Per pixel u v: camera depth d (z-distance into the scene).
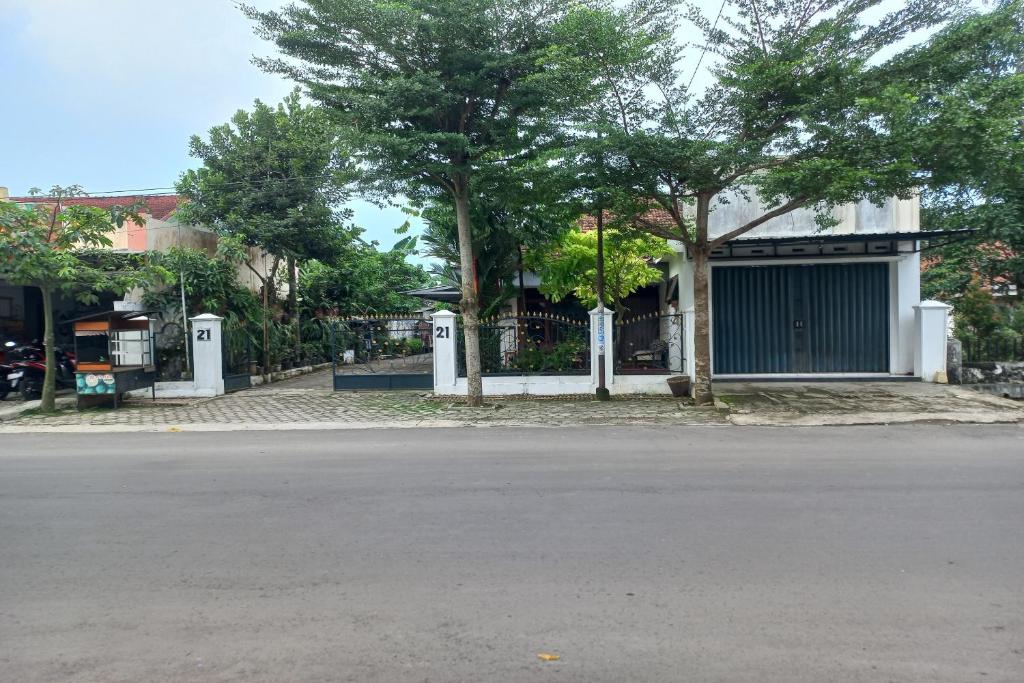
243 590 4.42
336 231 19.95
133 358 15.18
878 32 10.88
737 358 15.32
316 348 22.14
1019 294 17.19
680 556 4.86
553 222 14.11
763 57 11.07
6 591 4.47
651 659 3.52
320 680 3.38
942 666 3.42
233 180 18.86
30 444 9.97
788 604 4.10
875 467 7.48
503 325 14.87
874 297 15.09
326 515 5.94
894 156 10.13
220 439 10.12
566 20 10.91
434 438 9.88
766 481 6.89
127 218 14.29
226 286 17.30
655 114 11.46
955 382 14.48
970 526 5.42
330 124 12.27
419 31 10.94
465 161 12.09
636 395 14.12
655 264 18.94
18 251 11.88
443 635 3.80
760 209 14.94
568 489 6.67
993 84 9.70
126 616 4.09
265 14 11.15
